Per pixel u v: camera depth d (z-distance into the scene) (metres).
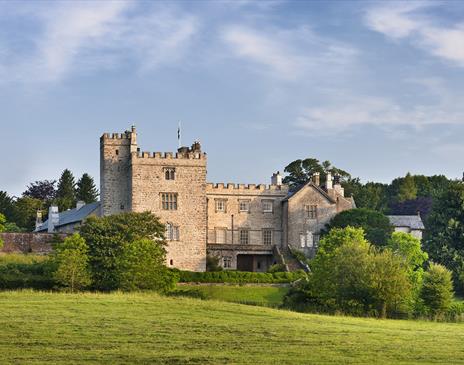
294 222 140.62
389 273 96.06
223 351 60.56
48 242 128.25
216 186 140.88
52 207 152.50
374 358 59.47
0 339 62.81
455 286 128.12
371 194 195.00
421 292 103.12
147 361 56.19
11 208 193.50
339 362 57.56
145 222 115.19
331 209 142.25
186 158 129.25
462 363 58.59
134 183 127.56
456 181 177.12
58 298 87.25
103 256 106.38
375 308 96.62
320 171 185.75
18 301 84.12
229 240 140.50
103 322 72.12
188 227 128.50
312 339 67.12
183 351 60.19
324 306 98.00
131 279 101.44
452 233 138.38
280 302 106.12
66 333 66.12
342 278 97.56
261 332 69.88
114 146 131.00
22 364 54.28
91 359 56.38
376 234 137.00
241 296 112.88
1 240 122.75
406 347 64.75
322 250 104.00
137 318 75.19
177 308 82.56
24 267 111.19
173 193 128.62
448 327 83.25
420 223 162.12
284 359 57.94
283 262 133.62
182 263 127.69
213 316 78.69
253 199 142.12
